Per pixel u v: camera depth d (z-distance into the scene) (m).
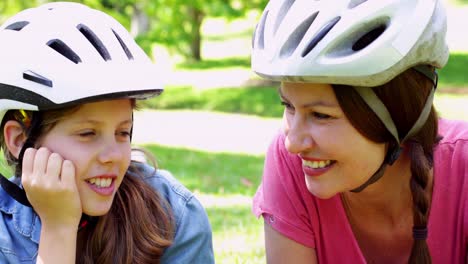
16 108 2.44
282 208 2.68
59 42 2.41
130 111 2.49
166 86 16.23
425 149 2.51
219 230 4.57
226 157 8.25
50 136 2.45
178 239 2.74
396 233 2.70
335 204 2.63
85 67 2.35
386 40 2.21
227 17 14.13
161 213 2.72
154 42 13.52
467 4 27.56
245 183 6.15
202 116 12.62
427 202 2.47
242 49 22.89
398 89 2.33
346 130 2.32
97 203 2.49
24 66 2.39
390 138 2.38
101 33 2.44
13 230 2.64
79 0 11.77
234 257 3.92
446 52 2.43
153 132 10.73
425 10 2.27
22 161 2.49
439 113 2.70
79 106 2.38
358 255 2.69
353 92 2.28
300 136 2.36
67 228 2.48
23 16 2.54
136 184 2.71
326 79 2.23
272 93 14.80
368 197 2.61
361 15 2.22
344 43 2.24
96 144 2.44
